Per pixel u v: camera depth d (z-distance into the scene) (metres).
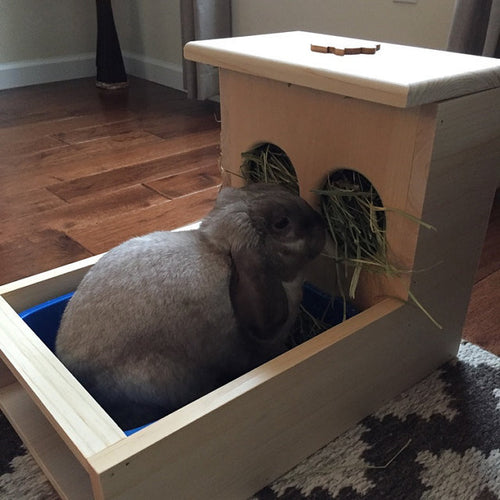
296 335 1.03
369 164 0.85
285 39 1.03
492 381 1.01
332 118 0.88
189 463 0.69
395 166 0.82
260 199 0.86
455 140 0.79
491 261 1.34
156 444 0.63
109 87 2.75
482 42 1.43
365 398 0.91
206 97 2.38
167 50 2.74
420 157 0.78
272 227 0.84
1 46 2.73
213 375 0.87
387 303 0.88
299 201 0.88
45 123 2.30
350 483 0.83
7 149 2.03
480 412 0.95
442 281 0.93
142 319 0.79
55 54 2.90
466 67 0.79
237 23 2.29
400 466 0.85
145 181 1.78
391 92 0.71
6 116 2.38
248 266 0.82
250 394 0.71
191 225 1.11
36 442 0.87
